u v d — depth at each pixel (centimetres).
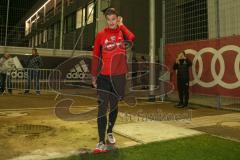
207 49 894
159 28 1708
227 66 835
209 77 887
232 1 1090
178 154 392
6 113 695
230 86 826
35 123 571
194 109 825
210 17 1140
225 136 498
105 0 1656
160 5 1728
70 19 1923
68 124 561
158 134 494
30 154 381
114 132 504
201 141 459
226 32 1108
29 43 1633
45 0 1984
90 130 514
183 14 1143
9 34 1509
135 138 463
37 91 1218
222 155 392
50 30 1795
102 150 390
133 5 1775
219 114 743
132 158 372
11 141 441
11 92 1241
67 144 429
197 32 1138
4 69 1229
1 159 360
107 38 405
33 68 1233
